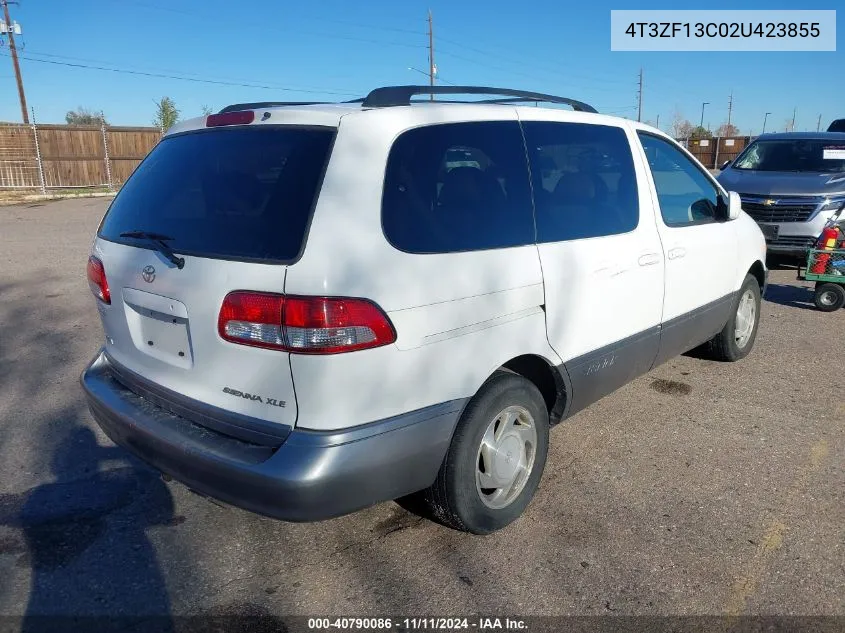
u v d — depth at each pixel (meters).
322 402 2.47
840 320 6.92
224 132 2.99
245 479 2.53
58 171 24.42
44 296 8.05
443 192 2.84
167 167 3.16
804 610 2.67
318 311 2.39
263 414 2.60
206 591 2.82
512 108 3.31
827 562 2.96
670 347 4.31
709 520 3.29
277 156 2.71
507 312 2.98
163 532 3.23
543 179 3.32
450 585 2.84
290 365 2.46
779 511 3.36
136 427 2.93
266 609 2.71
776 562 2.96
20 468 3.82
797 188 8.92
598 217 3.60
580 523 3.27
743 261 5.07
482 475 3.08
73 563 2.99
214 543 3.15
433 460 2.80
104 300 3.29
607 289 3.57
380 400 2.58
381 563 2.99
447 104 3.12
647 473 3.75
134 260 3.00
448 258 2.74
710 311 4.71
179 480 2.83
